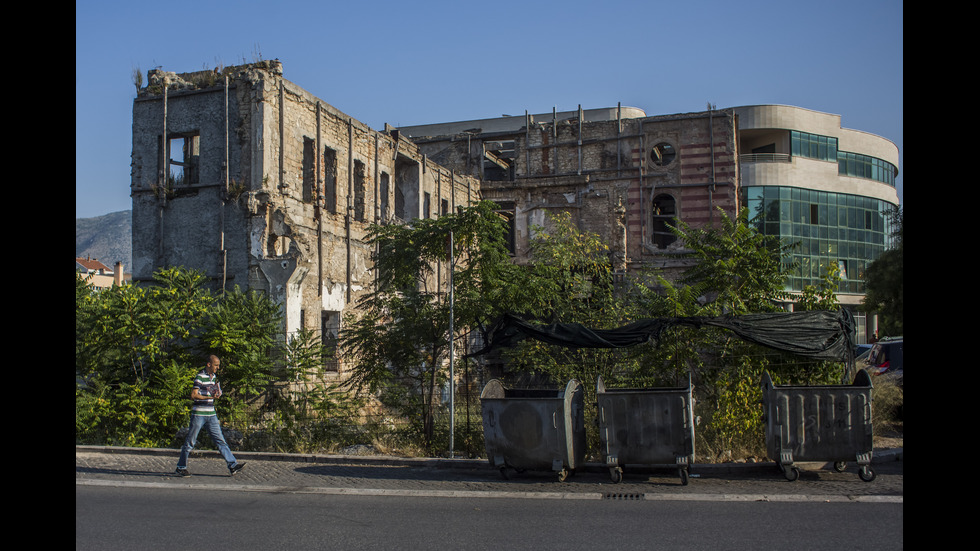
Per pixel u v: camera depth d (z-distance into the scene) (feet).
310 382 53.21
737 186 113.60
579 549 21.85
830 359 38.32
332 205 74.69
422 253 50.80
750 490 30.96
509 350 50.06
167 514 26.53
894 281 105.91
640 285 49.21
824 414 32.89
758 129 170.71
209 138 66.28
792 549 21.65
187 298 52.49
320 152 71.56
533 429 33.94
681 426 33.06
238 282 64.18
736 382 41.47
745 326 37.81
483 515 26.61
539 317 49.32
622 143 115.34
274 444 47.03
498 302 48.70
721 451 38.70
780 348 37.60
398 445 45.55
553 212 116.06
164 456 41.11
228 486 32.07
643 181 114.11
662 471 35.73
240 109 65.26
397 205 95.61
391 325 51.19
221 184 65.16
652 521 25.43
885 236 185.57
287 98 67.00
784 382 41.91
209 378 35.58
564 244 56.08
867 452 32.60
